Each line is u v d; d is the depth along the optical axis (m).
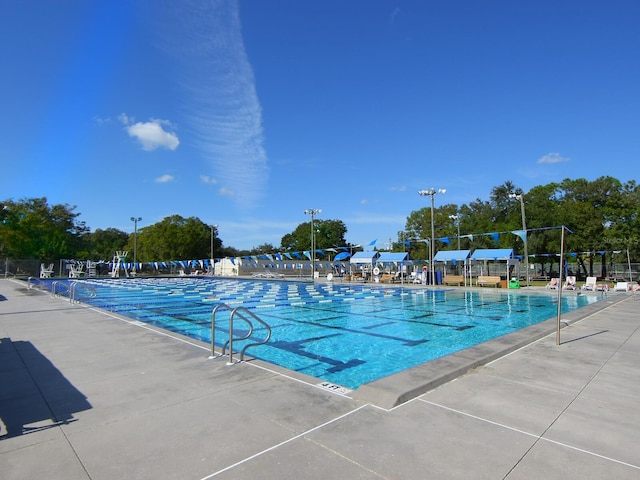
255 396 4.10
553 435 3.18
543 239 32.34
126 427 3.36
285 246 83.00
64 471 2.65
